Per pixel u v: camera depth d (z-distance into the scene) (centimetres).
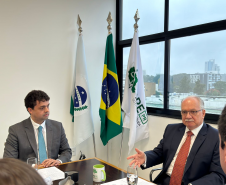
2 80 243
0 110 243
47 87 273
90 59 310
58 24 279
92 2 308
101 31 320
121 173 159
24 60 256
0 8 239
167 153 193
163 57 283
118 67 344
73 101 289
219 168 159
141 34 310
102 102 283
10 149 187
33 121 201
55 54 278
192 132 180
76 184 139
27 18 256
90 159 194
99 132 324
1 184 24
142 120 279
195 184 147
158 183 185
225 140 62
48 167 171
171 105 277
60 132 215
